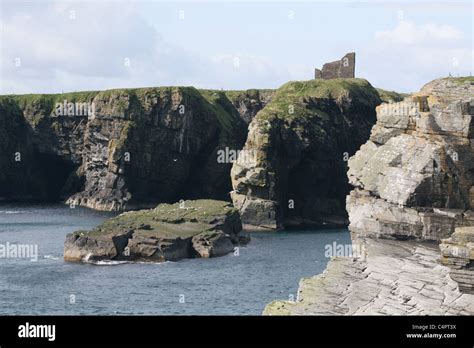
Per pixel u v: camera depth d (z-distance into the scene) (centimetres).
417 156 9612
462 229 7075
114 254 13338
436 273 7856
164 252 13462
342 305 7231
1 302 9850
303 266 13162
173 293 10481
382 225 9731
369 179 10169
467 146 9450
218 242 14662
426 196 9531
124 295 10312
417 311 6606
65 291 10588
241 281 11512
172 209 16888
